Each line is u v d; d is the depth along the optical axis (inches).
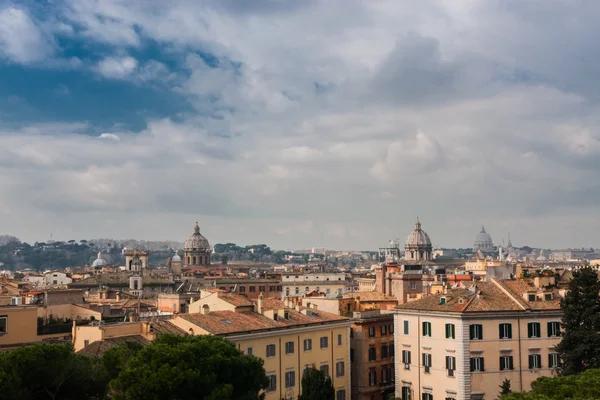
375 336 5984.3
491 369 4995.1
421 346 5290.4
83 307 5890.8
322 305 6481.3
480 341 5007.4
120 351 3474.4
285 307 5280.5
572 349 4682.6
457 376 5000.0
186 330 4446.4
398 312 5477.4
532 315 5098.4
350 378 5600.4
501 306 5098.4
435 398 5162.4
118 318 5777.6
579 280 4712.1
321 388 4407.0
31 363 3075.8
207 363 3149.6
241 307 5009.8
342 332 5467.5
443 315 5108.3
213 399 2994.6
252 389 3351.4
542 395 3051.2
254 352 4623.5
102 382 3302.2
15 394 2910.9
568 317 4699.8
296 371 4950.8
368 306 6796.3
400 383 5433.1
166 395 2994.6
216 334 4362.7
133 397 2987.2
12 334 4264.3
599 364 4544.8
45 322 5329.7
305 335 5073.8
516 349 5049.2
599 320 4621.1
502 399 3174.2
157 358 3097.9
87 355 3661.4
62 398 3213.6
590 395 3105.3
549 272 6752.0
